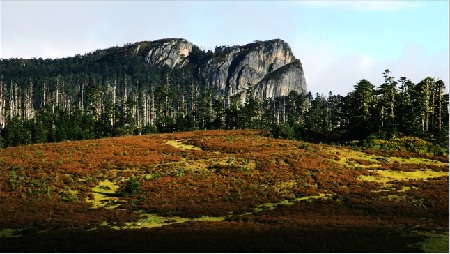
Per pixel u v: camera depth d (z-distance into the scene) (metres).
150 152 64.06
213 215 41.34
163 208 42.72
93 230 35.19
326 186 51.28
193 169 56.28
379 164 62.41
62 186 48.38
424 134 81.38
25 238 31.94
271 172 55.16
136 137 80.00
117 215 40.31
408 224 37.00
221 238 30.58
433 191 49.75
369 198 47.25
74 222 37.72
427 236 32.94
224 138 77.69
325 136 87.56
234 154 64.38
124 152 63.12
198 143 72.19
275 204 45.59
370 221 38.12
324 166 58.78
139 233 32.81
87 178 50.81
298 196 48.09
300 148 69.25
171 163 58.72
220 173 54.84
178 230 33.81
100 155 60.56
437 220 39.44
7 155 60.34
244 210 42.97
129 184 48.31
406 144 76.31
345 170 57.78
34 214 40.16
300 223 36.44
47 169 53.12
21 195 45.41
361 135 86.31
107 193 47.84
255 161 60.00
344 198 47.19
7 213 40.31
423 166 62.22
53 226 37.00
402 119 86.50
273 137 84.44
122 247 28.31
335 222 37.19
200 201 45.38
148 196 46.53
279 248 27.98
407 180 55.06
